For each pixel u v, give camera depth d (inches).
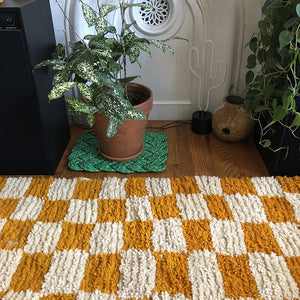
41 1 51.5
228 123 62.4
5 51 46.1
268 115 57.2
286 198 50.8
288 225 46.6
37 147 54.2
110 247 43.5
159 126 71.1
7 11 43.9
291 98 46.3
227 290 38.3
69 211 48.9
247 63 63.9
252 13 61.4
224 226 46.2
